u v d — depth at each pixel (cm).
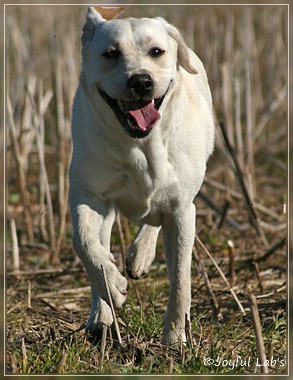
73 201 784
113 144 755
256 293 965
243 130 1566
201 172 808
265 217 1289
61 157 1304
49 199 1162
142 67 725
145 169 768
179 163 783
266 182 1466
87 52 768
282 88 1659
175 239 803
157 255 1105
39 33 1673
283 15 1764
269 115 1574
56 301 971
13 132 1212
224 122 1408
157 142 758
